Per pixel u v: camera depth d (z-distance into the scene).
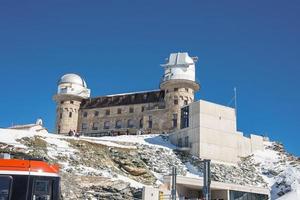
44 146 56.53
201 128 72.31
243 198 60.03
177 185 56.53
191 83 91.12
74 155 56.28
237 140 80.69
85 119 100.81
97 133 97.50
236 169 71.31
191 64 93.31
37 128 74.94
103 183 48.78
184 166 67.00
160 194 49.44
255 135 85.12
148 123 92.44
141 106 95.25
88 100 103.38
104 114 98.94
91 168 54.22
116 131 95.69
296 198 52.38
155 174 60.56
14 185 15.96
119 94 100.62
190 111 76.38
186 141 74.94
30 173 16.28
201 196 59.62
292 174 69.25
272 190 66.69
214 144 72.88
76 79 103.56
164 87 93.12
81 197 44.53
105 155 61.03
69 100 101.50
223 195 59.06
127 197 47.72
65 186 45.44
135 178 56.53
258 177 71.12
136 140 76.31
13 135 57.69
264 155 82.12
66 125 99.81
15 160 16.62
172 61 93.88
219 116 75.31
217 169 68.12
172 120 89.12
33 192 16.03
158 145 73.75
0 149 50.66
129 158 61.47
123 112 96.81
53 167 17.14
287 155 83.81
